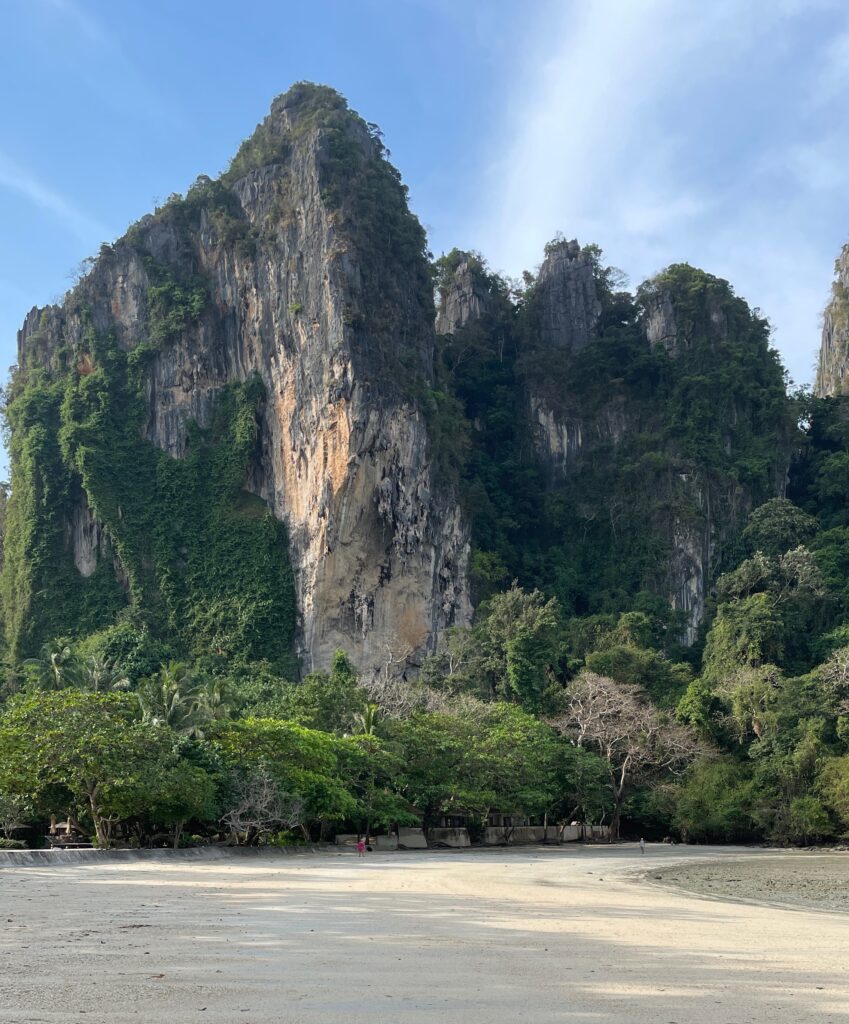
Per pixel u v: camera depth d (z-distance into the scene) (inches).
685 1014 587.2
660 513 5797.2
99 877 1501.0
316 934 890.7
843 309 7593.5
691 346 6318.9
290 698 3260.3
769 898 1517.0
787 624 4899.1
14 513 5649.6
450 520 5369.1
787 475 6146.7
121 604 5285.4
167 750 2038.6
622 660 4520.2
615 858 2554.1
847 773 3235.7
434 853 2645.2
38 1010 557.6
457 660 4690.0
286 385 5378.9
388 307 5388.8
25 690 3469.5
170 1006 573.3
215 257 5807.1
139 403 5615.2
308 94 5969.5
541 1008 592.4
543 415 6461.6
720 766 3580.2
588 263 6953.7
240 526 5290.4
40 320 6112.2
